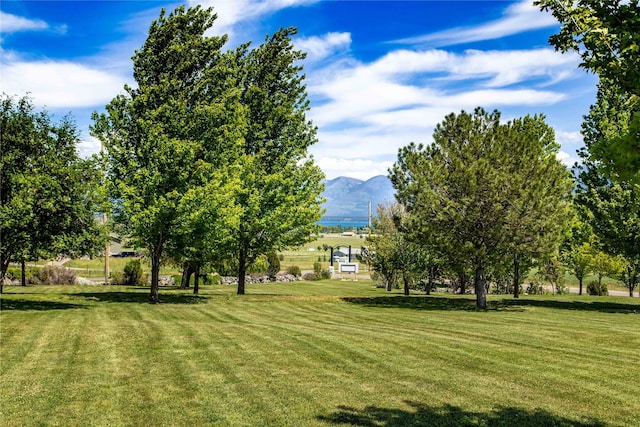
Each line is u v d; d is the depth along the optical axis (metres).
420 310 20.62
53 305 19.28
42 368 9.16
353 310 20.36
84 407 7.09
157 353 10.52
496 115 21.56
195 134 21.92
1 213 16.73
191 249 22.70
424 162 21.27
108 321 15.15
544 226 20.55
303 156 28.61
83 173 19.69
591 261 32.56
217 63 22.97
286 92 29.00
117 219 21.06
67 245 18.34
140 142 21.20
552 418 6.78
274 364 9.62
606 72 5.23
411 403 7.34
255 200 25.95
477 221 21.05
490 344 11.96
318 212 28.27
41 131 19.05
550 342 12.41
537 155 21.55
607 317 18.48
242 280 28.69
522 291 38.25
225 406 7.14
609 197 21.70
